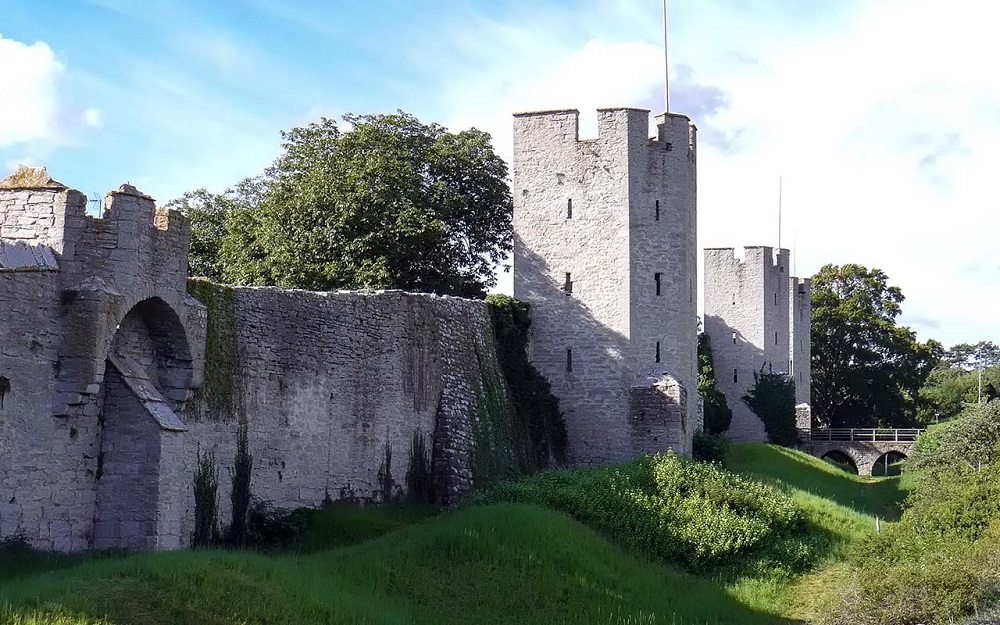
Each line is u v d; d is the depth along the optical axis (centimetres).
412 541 2830
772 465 5806
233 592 1998
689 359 5022
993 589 2688
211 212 6025
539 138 5012
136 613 1809
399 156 5150
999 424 5397
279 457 3039
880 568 2952
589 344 4869
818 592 3209
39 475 2238
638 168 4938
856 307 9744
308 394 3181
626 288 4859
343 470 3331
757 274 8188
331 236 4784
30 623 1647
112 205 2381
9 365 2181
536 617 2534
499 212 5478
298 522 3002
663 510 3575
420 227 4841
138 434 2384
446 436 3847
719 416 7619
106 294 2316
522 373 4672
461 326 4166
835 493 5347
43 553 2194
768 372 8150
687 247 5006
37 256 2264
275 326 3066
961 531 3306
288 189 5041
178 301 2569
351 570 2534
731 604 3038
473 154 5434
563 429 4838
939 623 2608
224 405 2820
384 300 3609
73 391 2278
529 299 4941
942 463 5356
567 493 3550
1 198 2331
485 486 3978
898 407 9700
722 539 3441
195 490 2684
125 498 2367
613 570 2984
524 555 2855
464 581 2642
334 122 5344
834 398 9762
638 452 4766
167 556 2088
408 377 3703
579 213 4947
